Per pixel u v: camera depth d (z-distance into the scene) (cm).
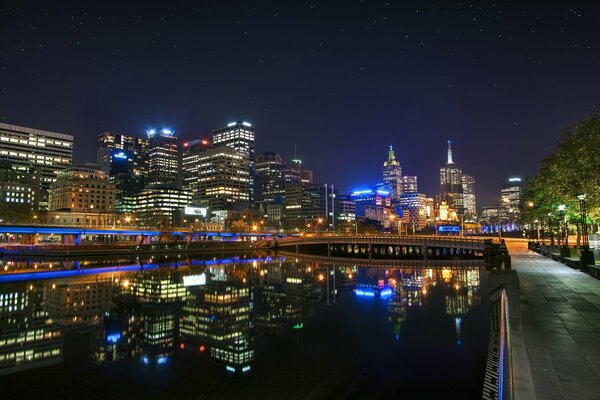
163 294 6234
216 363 3080
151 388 2664
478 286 5975
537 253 7094
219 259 13662
